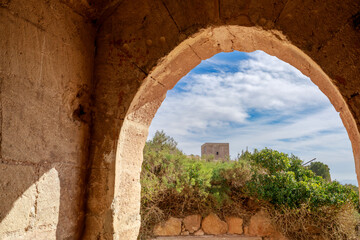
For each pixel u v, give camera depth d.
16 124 1.33
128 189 1.93
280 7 1.65
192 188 4.64
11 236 1.28
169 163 5.07
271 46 1.87
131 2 1.92
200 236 4.39
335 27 1.54
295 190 4.61
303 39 1.58
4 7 1.31
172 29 1.80
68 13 1.74
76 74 1.77
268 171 5.10
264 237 4.54
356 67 1.47
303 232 4.43
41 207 1.46
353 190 4.77
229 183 5.17
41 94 1.50
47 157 1.51
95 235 1.73
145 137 2.15
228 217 4.64
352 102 1.45
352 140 1.65
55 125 1.58
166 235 4.35
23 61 1.40
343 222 4.39
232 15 1.71
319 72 1.63
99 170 1.79
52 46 1.60
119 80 1.86
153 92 2.04
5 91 1.28
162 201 4.58
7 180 1.27
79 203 1.73
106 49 1.92
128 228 1.90
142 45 1.85
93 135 1.84
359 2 1.51
